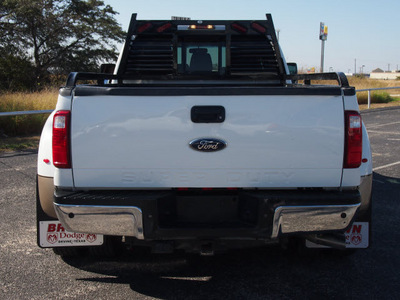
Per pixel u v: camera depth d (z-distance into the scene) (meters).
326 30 28.83
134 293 3.43
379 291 3.46
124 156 3.07
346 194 3.05
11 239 4.54
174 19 5.64
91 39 35.59
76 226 3.06
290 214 3.00
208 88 3.03
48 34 33.50
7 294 3.39
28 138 11.64
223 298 3.35
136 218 3.00
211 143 3.05
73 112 3.04
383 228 4.90
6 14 32.41
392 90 32.81
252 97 3.04
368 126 14.07
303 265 3.96
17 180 7.00
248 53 5.72
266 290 3.48
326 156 3.08
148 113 3.04
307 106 3.05
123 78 5.25
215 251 3.72
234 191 3.20
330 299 3.33
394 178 7.17
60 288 3.51
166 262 4.04
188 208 3.18
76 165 3.08
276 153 3.07
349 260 4.07
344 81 3.21
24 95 14.27
